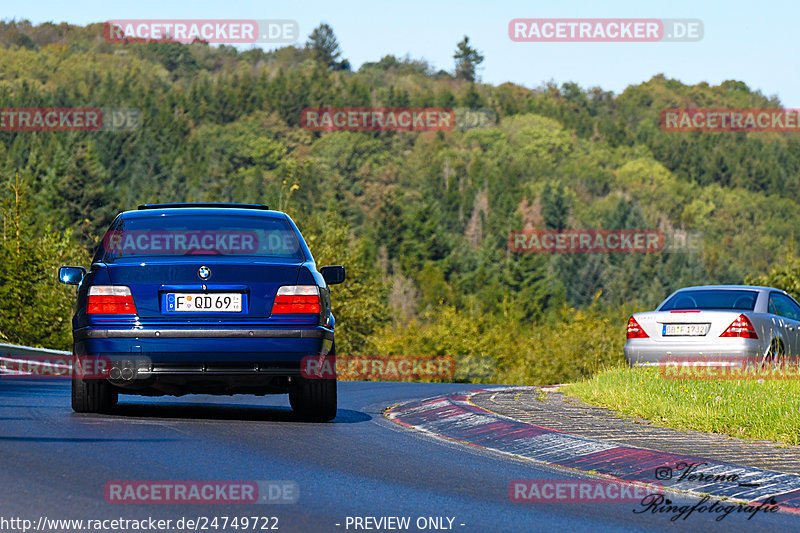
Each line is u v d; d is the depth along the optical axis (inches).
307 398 1344.7
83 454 1011.3
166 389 1307.8
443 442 1225.4
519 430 1256.8
